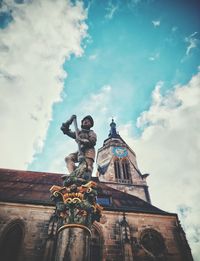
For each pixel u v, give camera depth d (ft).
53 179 85.30
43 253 52.06
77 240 15.99
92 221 18.76
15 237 57.11
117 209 66.33
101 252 57.11
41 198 67.51
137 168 146.82
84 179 20.12
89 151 22.50
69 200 18.37
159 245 61.62
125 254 56.03
